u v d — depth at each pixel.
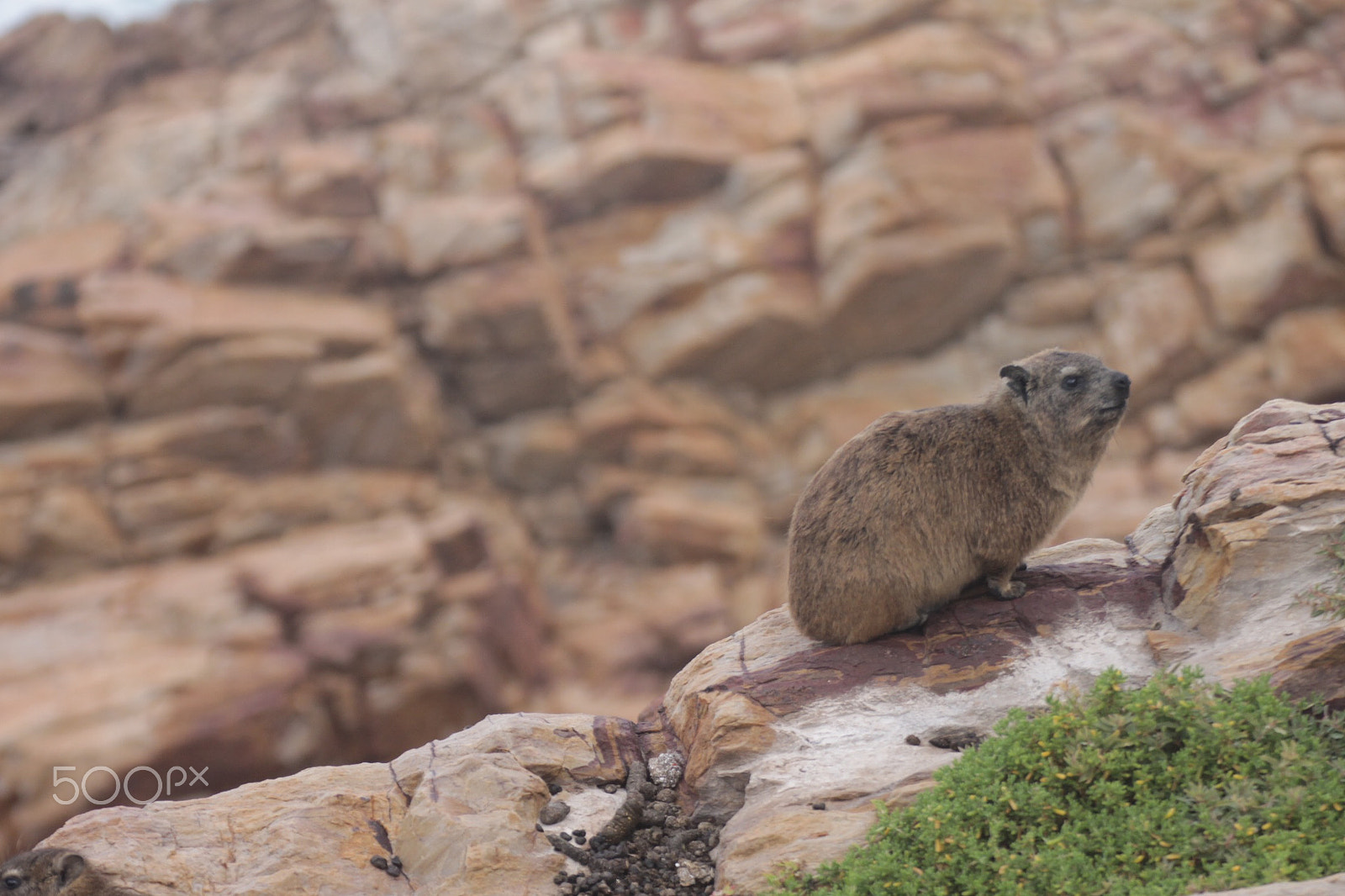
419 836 7.49
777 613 9.83
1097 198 41.88
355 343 39.81
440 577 34.81
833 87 43.84
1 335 37.00
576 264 43.97
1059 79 43.88
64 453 36.41
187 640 30.70
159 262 40.22
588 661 37.41
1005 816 6.24
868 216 40.78
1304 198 38.22
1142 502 36.28
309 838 7.40
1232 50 42.78
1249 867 5.38
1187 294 39.38
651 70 45.03
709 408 42.94
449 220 42.31
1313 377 36.91
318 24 53.00
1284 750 5.96
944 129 42.19
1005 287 42.16
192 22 54.38
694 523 39.69
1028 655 7.95
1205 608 7.66
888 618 8.45
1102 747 6.37
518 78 46.91
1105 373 8.40
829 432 41.97
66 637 30.36
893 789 7.02
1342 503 7.59
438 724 31.73
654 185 43.59
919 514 8.29
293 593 31.69
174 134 47.19
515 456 42.50
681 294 42.38
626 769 8.45
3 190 48.81
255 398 38.44
